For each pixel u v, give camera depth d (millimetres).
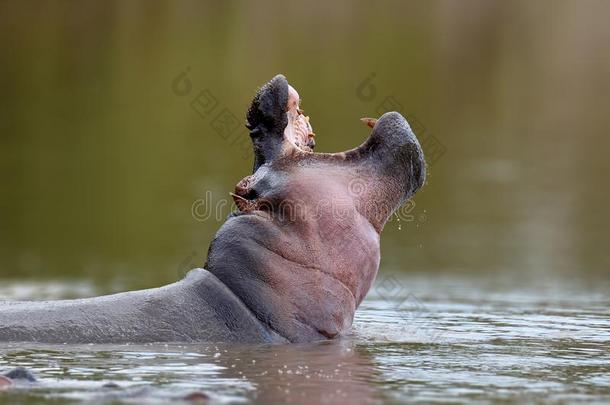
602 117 103688
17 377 25266
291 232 31859
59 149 86812
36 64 104000
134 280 55938
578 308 43031
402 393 24922
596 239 68375
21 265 60906
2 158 85188
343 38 111000
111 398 23547
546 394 25047
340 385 25625
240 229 31875
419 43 114125
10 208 74812
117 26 110062
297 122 33562
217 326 30828
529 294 49594
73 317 30453
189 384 25266
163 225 71562
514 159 90375
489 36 120750
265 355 29000
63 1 113188
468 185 82500
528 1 129625
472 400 24312
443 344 32031
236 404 23281
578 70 118625
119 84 99625
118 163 83688
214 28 109250
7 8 111812
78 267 59938
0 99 97562
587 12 129375
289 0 117688
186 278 31906
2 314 30484
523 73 114312
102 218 72875
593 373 27672
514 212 75625
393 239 69312
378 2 123188
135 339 30219
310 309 31594
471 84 109438
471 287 52594
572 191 81312
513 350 31141
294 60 102688
